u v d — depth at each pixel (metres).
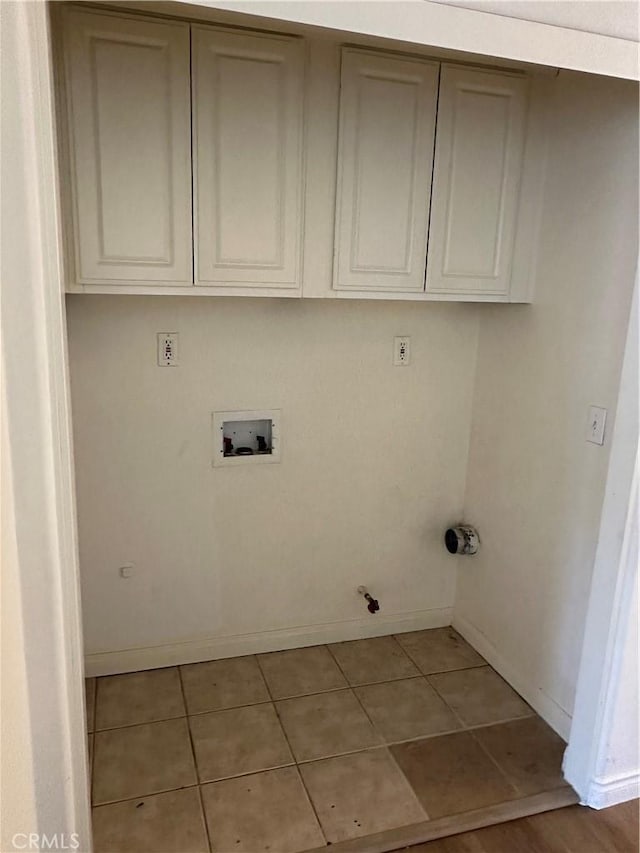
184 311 2.23
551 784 2.00
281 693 2.39
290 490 2.52
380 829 1.81
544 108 2.15
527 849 1.77
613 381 1.93
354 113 1.96
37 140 1.10
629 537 1.75
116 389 2.21
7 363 1.12
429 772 2.03
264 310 2.33
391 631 2.82
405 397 2.60
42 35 1.11
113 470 2.28
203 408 2.33
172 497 2.37
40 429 1.16
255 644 2.62
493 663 2.60
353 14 1.31
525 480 2.36
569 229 2.09
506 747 2.15
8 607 1.19
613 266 1.91
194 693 2.38
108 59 1.71
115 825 1.80
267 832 1.79
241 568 2.53
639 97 1.79
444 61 2.01
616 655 1.82
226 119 1.84
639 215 1.80
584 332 2.04
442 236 2.15
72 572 1.28
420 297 2.18
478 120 2.09
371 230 2.07
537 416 2.28
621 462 1.75
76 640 1.32
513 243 2.23
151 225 1.85
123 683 2.41
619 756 1.91
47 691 1.25
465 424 2.71
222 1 1.22
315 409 2.48
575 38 1.48
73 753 1.34
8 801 1.25
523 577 2.40
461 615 2.84
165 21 1.73
